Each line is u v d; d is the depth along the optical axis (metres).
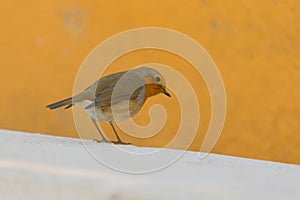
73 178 3.48
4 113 13.23
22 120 13.10
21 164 3.66
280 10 12.33
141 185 3.38
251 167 4.93
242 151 12.23
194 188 3.39
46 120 12.91
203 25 12.47
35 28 13.21
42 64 13.18
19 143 5.45
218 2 12.43
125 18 12.73
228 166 4.86
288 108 12.29
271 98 12.30
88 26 12.96
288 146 12.20
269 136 12.27
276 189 3.60
